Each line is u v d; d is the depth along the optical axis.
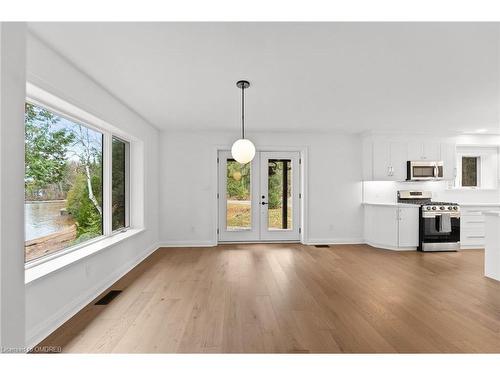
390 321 2.32
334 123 4.71
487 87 3.01
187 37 1.99
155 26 1.85
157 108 3.79
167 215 5.28
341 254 4.67
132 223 4.39
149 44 2.09
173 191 5.28
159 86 2.96
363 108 3.81
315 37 2.00
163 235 5.27
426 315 2.43
